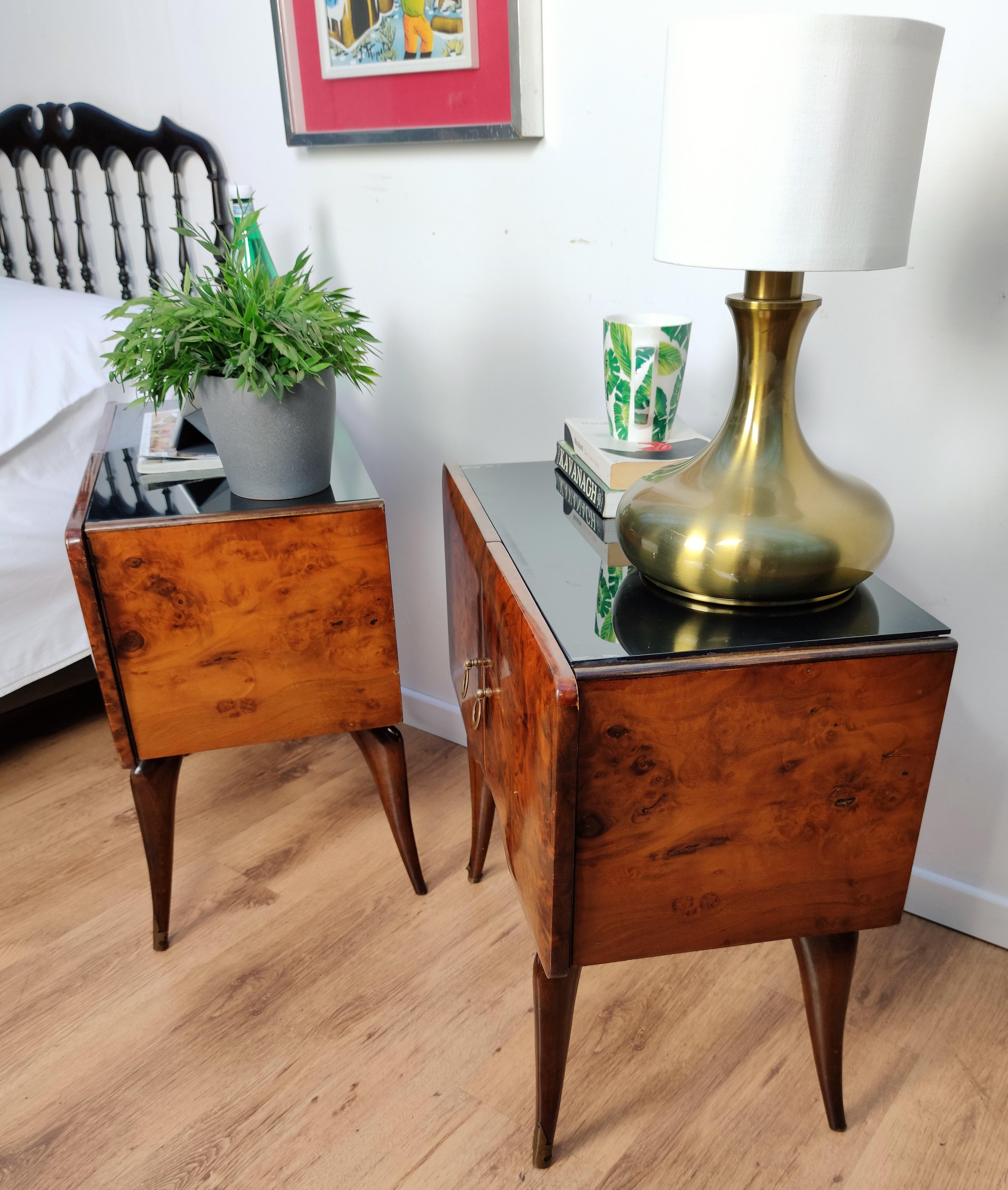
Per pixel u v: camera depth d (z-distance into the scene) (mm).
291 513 1125
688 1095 1078
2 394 1521
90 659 1726
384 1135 1038
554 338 1375
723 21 656
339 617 1194
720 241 712
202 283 1114
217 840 1512
